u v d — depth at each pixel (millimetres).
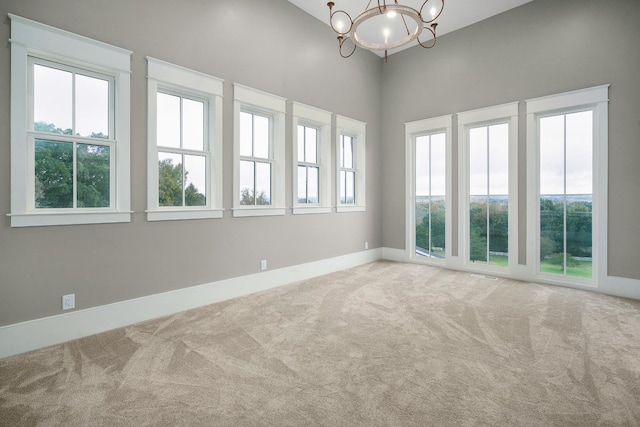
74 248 2623
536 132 4387
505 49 4586
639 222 3650
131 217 2936
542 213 4414
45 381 1978
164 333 2703
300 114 4453
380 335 2646
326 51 4883
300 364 2182
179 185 3357
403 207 5762
